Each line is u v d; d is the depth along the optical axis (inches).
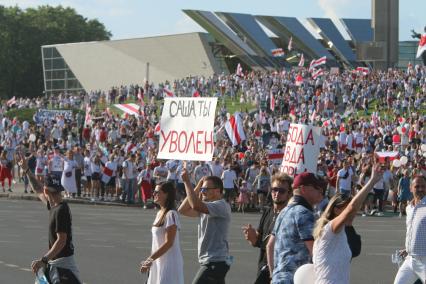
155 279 712.4
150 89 5290.4
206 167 2191.2
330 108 4097.0
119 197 2361.0
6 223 1721.2
